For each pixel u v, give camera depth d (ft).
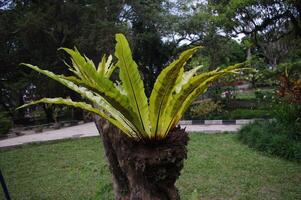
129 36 57.00
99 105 7.04
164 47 68.33
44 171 24.98
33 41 52.60
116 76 30.48
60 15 50.93
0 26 52.65
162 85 5.86
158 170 6.47
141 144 6.66
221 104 46.83
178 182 19.39
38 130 48.73
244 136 29.55
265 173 20.15
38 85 53.67
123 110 5.99
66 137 39.63
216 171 21.16
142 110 6.19
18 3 55.01
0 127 46.62
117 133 7.34
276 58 69.15
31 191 20.26
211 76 5.93
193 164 22.95
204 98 51.31
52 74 6.01
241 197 16.55
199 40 63.10
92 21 51.08
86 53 51.34
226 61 66.90
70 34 52.80
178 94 6.04
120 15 61.52
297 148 22.75
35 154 31.45
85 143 34.71
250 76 55.72
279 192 16.96
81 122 55.06
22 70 60.03
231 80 49.39
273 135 26.08
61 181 21.79
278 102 37.19
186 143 6.77
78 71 6.55
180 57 5.45
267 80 52.95
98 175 21.99
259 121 32.40
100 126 7.79
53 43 53.52
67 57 54.49
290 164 21.72
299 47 62.49
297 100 27.89
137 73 5.77
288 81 30.25
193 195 10.37
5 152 34.30
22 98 63.21
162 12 64.59
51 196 18.95
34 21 48.24
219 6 45.78
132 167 6.89
